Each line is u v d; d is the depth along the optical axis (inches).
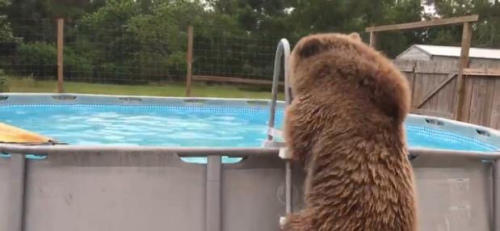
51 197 99.7
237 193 103.9
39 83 698.8
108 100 372.2
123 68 796.6
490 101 335.0
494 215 122.0
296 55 101.0
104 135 274.5
